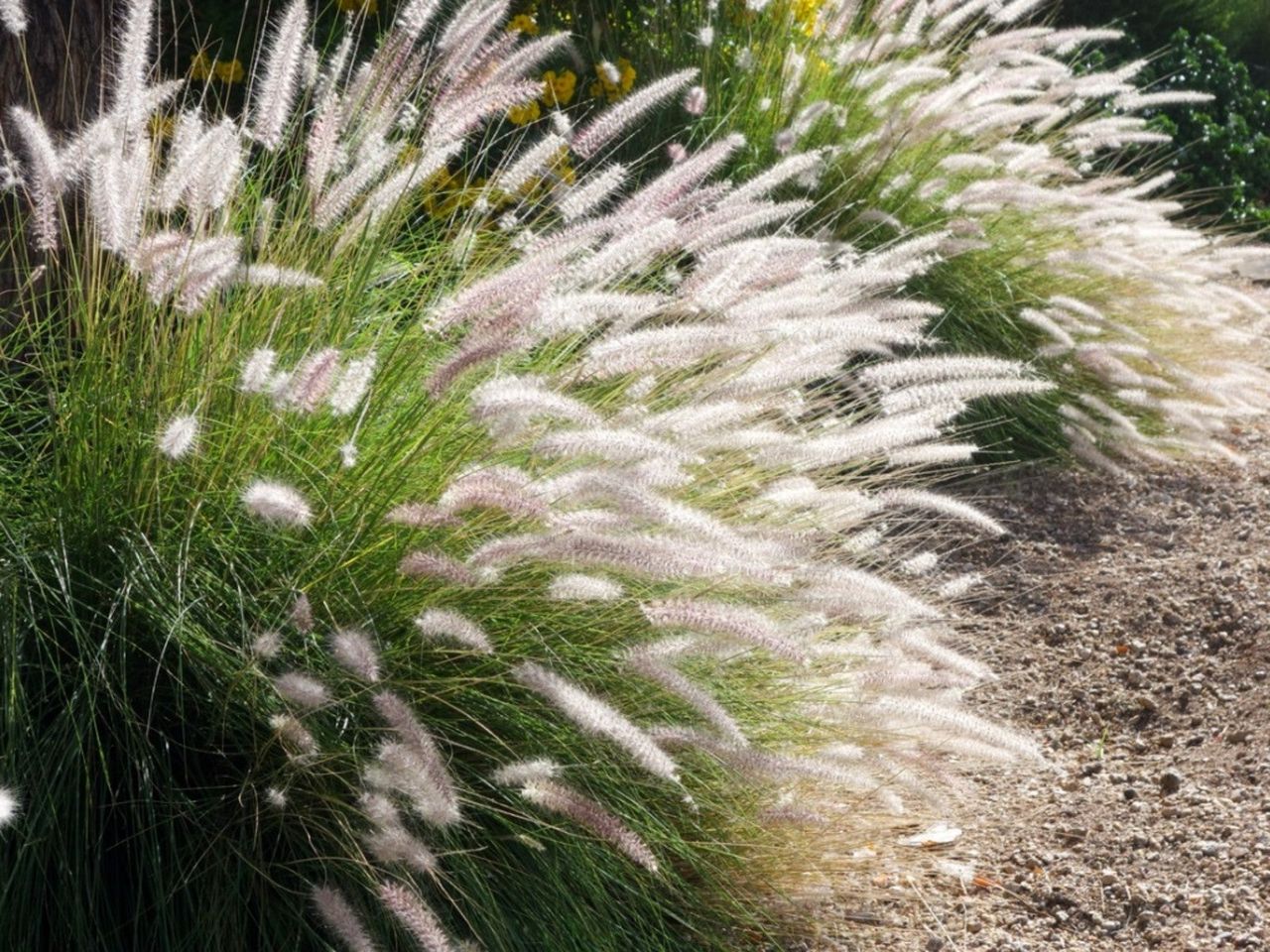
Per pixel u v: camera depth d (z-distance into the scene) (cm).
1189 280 751
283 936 308
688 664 358
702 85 692
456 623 293
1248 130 1184
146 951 304
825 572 356
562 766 325
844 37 760
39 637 319
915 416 382
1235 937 355
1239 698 473
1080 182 866
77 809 299
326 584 325
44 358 360
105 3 440
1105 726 480
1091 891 383
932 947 358
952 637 521
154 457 332
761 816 343
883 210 695
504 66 402
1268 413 765
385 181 383
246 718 320
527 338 315
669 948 339
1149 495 663
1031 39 757
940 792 419
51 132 426
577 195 395
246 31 612
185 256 335
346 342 374
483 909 310
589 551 303
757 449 396
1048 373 700
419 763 279
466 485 306
